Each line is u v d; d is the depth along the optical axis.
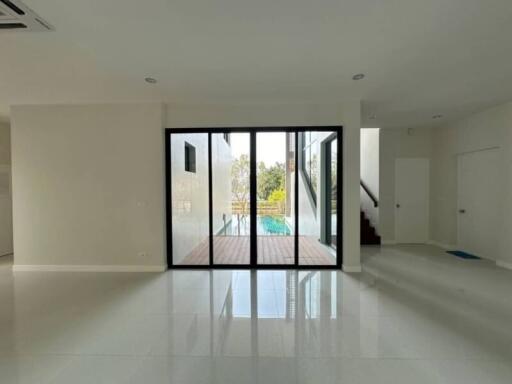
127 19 2.13
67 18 2.10
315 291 3.32
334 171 4.41
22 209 4.20
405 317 2.64
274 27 2.26
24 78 3.23
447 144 5.55
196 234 4.41
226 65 2.93
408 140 6.06
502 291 3.28
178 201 4.45
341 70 3.04
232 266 4.32
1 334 2.37
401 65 2.93
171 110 4.23
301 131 4.24
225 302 3.01
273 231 4.46
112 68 2.99
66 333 2.38
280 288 3.43
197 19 2.14
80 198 4.19
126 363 1.98
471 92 3.74
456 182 5.40
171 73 3.12
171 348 2.15
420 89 3.61
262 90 3.65
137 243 4.19
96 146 4.17
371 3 1.97
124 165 4.17
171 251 4.33
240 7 2.01
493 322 2.53
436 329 2.41
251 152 4.27
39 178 4.19
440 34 2.35
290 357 2.04
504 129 4.26
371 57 2.76
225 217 4.36
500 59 2.80
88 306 2.92
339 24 2.22
